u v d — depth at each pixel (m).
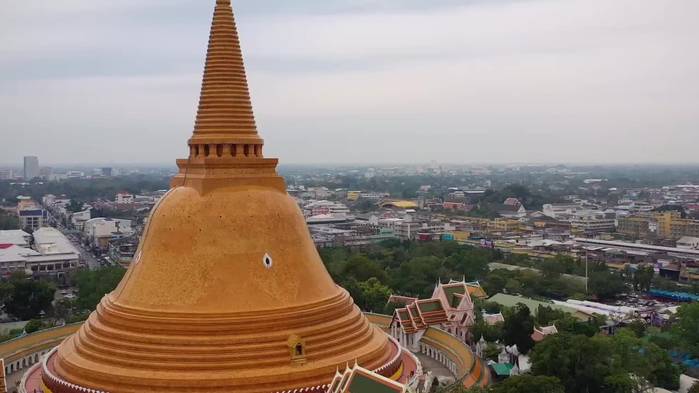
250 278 102.12
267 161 111.88
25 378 111.56
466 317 177.00
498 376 154.62
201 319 97.50
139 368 94.94
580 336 141.50
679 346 178.88
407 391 76.06
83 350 101.69
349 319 107.81
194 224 104.50
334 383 86.12
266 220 106.69
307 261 109.69
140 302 102.25
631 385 136.50
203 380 92.06
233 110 110.88
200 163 109.50
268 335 97.75
